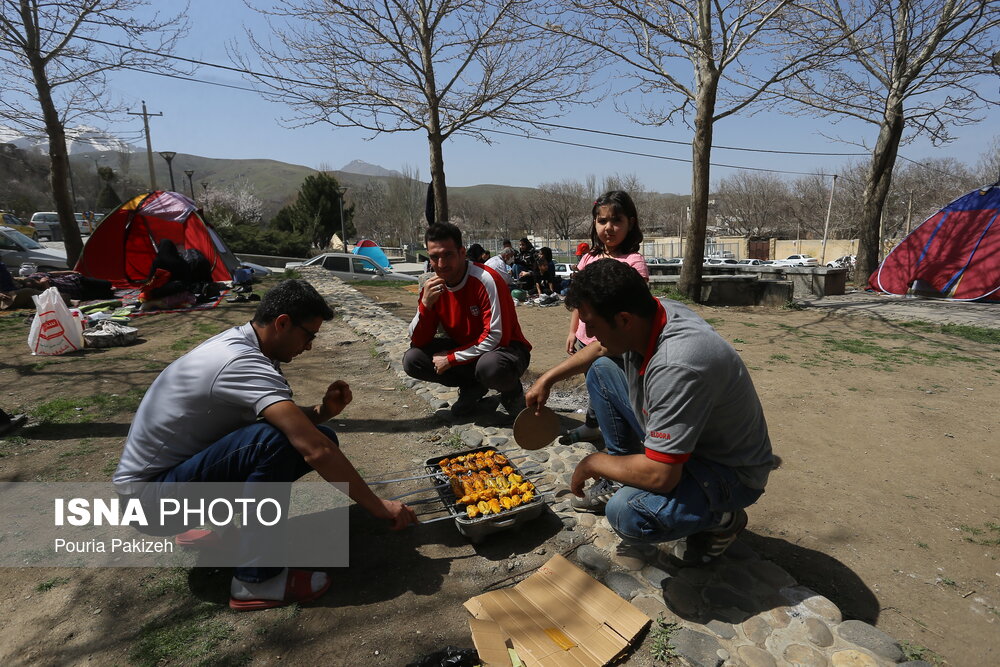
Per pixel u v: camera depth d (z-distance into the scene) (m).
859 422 4.37
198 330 7.58
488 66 13.03
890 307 10.62
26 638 2.04
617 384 2.52
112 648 2.00
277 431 2.12
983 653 2.02
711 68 10.48
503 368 3.68
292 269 17.09
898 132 13.38
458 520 2.53
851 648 1.93
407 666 1.91
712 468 2.05
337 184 47.03
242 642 2.03
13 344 6.59
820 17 12.11
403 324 8.00
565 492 3.06
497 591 2.21
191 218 11.80
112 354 6.25
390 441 3.84
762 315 9.81
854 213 46.12
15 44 11.26
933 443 3.96
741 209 67.50
